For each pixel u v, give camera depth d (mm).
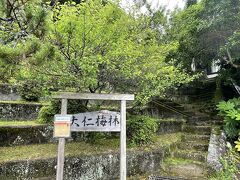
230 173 4789
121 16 4586
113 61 4535
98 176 4664
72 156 4426
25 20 3102
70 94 3928
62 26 3955
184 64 8320
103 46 4480
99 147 5195
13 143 4750
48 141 5168
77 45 4262
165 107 9016
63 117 3686
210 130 7688
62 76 4141
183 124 8688
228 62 7672
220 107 6703
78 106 5309
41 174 4156
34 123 5523
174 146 6902
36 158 4188
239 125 6379
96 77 4539
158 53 5426
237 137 6285
